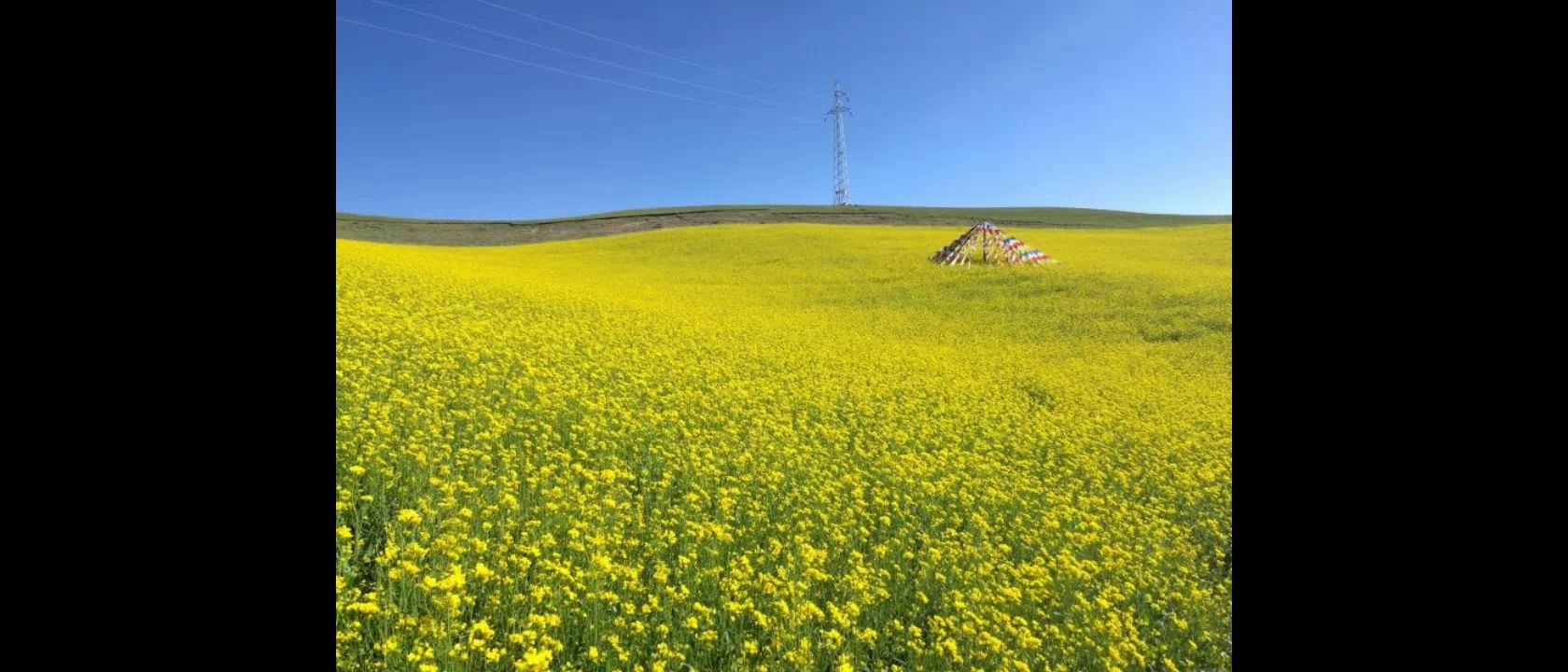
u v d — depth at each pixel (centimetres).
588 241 4853
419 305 1459
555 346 1248
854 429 1117
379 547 514
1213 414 1395
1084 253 3809
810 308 2611
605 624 468
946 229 5138
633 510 665
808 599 559
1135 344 2059
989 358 1864
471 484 641
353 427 670
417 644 391
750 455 865
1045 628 586
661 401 1067
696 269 3609
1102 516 864
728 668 459
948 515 810
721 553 612
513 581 474
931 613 597
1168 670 553
